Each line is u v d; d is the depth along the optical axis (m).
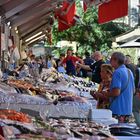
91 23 34.75
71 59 20.17
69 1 16.25
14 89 7.44
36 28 25.19
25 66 13.64
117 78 7.86
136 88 11.81
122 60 8.00
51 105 6.75
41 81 11.41
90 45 34.72
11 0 11.17
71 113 6.64
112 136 4.80
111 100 7.95
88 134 4.74
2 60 12.78
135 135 5.16
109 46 34.75
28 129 4.61
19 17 15.86
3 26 12.95
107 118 6.38
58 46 34.78
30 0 12.05
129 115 8.02
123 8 12.14
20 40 25.08
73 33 34.78
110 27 35.16
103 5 12.70
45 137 4.36
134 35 23.38
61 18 20.02
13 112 5.45
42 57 25.12
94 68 15.88
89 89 11.34
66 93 8.61
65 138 4.38
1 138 4.22
